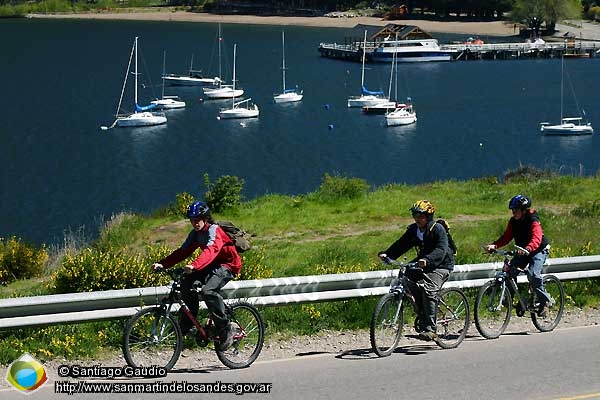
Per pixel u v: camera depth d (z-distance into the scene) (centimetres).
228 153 8562
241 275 1681
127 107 11769
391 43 17888
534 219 1413
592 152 8781
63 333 1320
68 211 6141
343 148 8894
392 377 1209
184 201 3481
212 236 1175
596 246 2222
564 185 3725
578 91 13338
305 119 10875
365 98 11969
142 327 1255
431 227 1280
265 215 3203
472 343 1402
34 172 7575
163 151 8662
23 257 2389
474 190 3653
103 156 8362
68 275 1568
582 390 1167
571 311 1608
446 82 14625
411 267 1290
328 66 16875
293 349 1349
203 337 1230
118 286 1567
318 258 2250
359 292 1440
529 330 1494
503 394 1146
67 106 11750
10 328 1209
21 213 6069
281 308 1455
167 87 14138
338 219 3097
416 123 10544
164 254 1691
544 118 10888
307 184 7131
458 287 1509
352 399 1114
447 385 1178
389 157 8419
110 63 17038
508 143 9238
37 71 15850
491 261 1947
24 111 11294
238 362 1255
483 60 18300
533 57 18638
